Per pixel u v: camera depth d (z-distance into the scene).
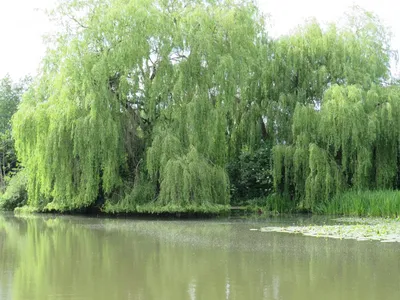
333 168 25.97
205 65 24.78
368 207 24.69
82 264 11.80
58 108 24.16
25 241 16.17
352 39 28.39
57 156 24.27
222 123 24.97
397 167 27.58
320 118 25.50
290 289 9.09
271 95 29.34
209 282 9.70
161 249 13.95
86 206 26.95
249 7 27.55
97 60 24.11
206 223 21.95
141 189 24.61
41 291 9.12
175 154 23.50
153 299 8.49
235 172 33.50
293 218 24.09
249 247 14.17
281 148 27.02
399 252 13.12
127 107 25.75
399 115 25.70
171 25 24.77
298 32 29.19
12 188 34.59
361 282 9.63
